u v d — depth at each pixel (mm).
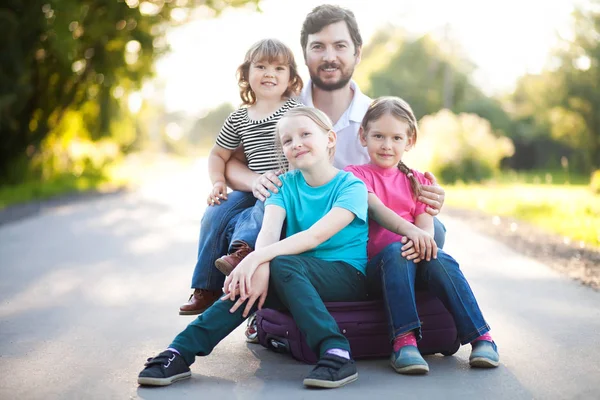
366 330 3189
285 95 3822
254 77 3697
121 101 20000
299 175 3369
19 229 9633
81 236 8820
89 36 16453
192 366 3252
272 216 3254
